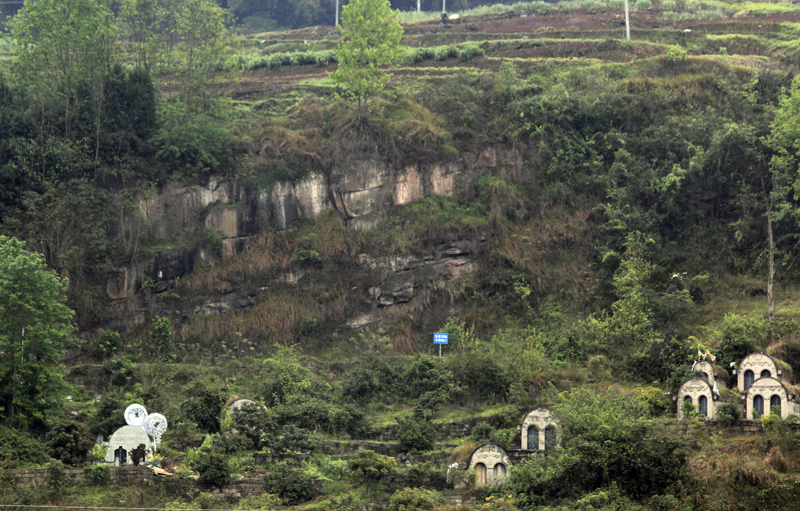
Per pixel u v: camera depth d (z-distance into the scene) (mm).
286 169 68312
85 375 55906
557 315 64438
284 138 69750
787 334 55469
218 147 68188
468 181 71438
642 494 41188
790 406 46250
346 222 68750
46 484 42562
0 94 63594
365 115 71375
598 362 56250
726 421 46250
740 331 54469
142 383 55594
